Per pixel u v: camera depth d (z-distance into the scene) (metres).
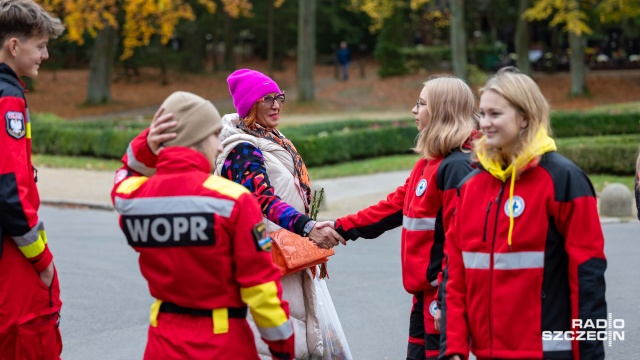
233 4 31.31
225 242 3.31
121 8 34.41
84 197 14.48
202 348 3.31
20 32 4.04
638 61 43.12
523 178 3.46
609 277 8.45
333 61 53.91
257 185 4.64
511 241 3.44
